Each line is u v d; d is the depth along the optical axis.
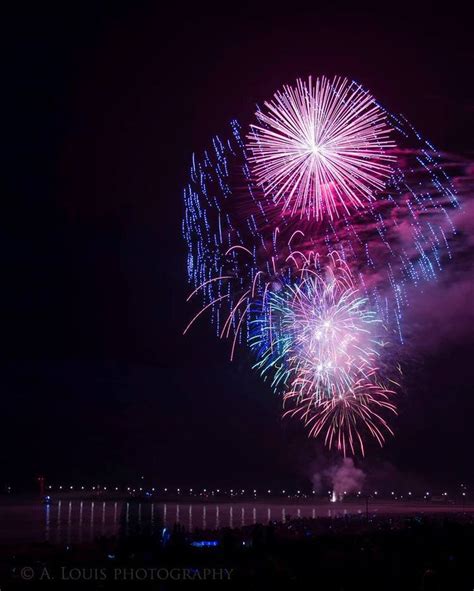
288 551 24.58
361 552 24.53
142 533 26.84
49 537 43.12
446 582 21.27
